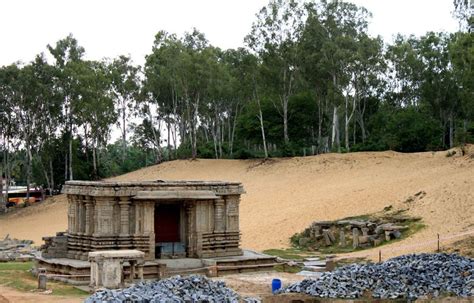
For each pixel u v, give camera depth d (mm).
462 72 73562
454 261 32469
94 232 38281
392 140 80438
